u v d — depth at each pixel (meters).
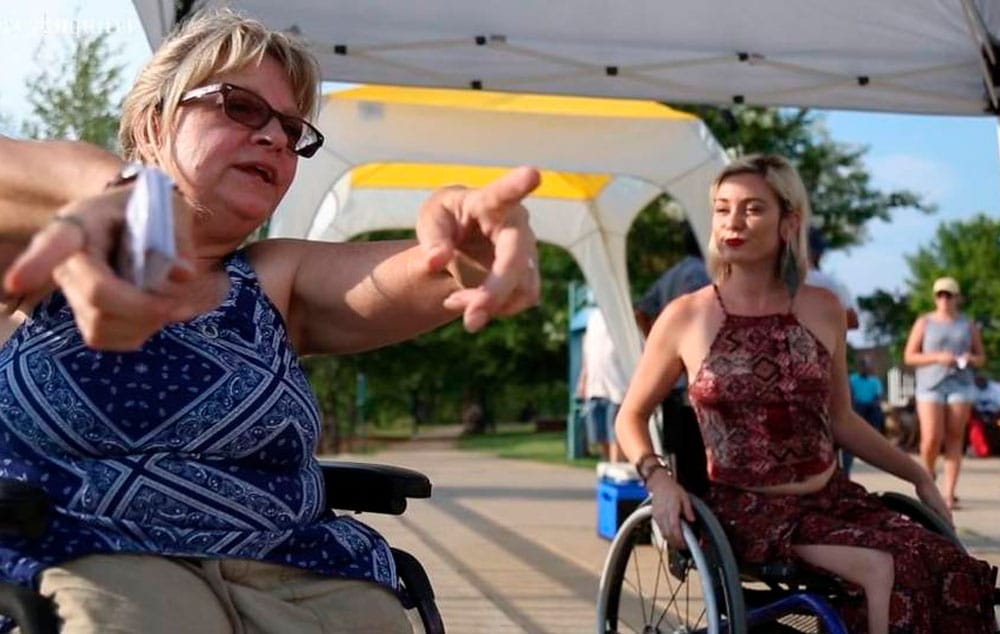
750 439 3.51
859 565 3.21
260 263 2.23
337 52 5.08
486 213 1.49
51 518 1.95
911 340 9.21
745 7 4.99
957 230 39.66
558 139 7.84
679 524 3.38
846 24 5.10
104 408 1.97
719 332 3.59
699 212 7.76
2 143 1.75
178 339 2.04
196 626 1.94
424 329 2.15
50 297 2.02
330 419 21.53
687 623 4.13
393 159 7.71
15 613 1.85
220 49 2.11
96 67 6.21
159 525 1.99
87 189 1.65
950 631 3.19
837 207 22.81
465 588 5.88
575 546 7.24
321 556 2.13
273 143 2.11
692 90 5.45
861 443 3.76
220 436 2.03
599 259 9.79
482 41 5.12
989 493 10.75
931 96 5.42
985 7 5.02
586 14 5.02
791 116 22.08
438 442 25.75
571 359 17.12
